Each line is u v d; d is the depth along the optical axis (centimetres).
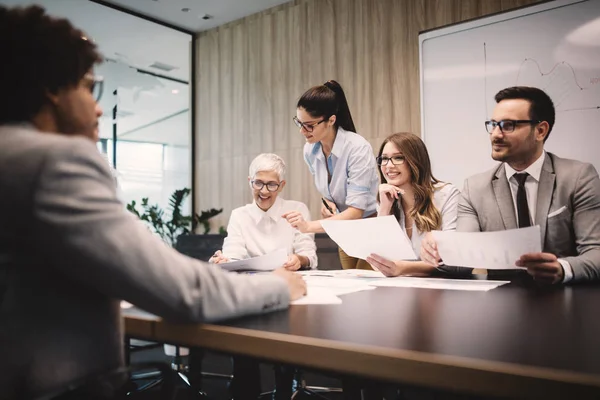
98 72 83
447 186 208
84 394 60
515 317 80
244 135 464
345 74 399
